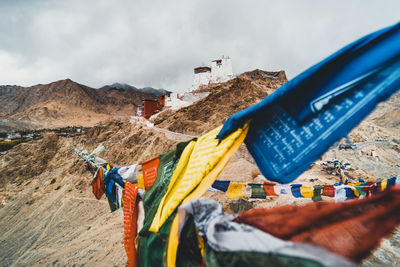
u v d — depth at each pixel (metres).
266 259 0.84
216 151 1.67
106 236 19.39
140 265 2.11
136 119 57.34
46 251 24.19
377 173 21.89
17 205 41.59
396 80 1.06
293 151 1.33
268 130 1.49
